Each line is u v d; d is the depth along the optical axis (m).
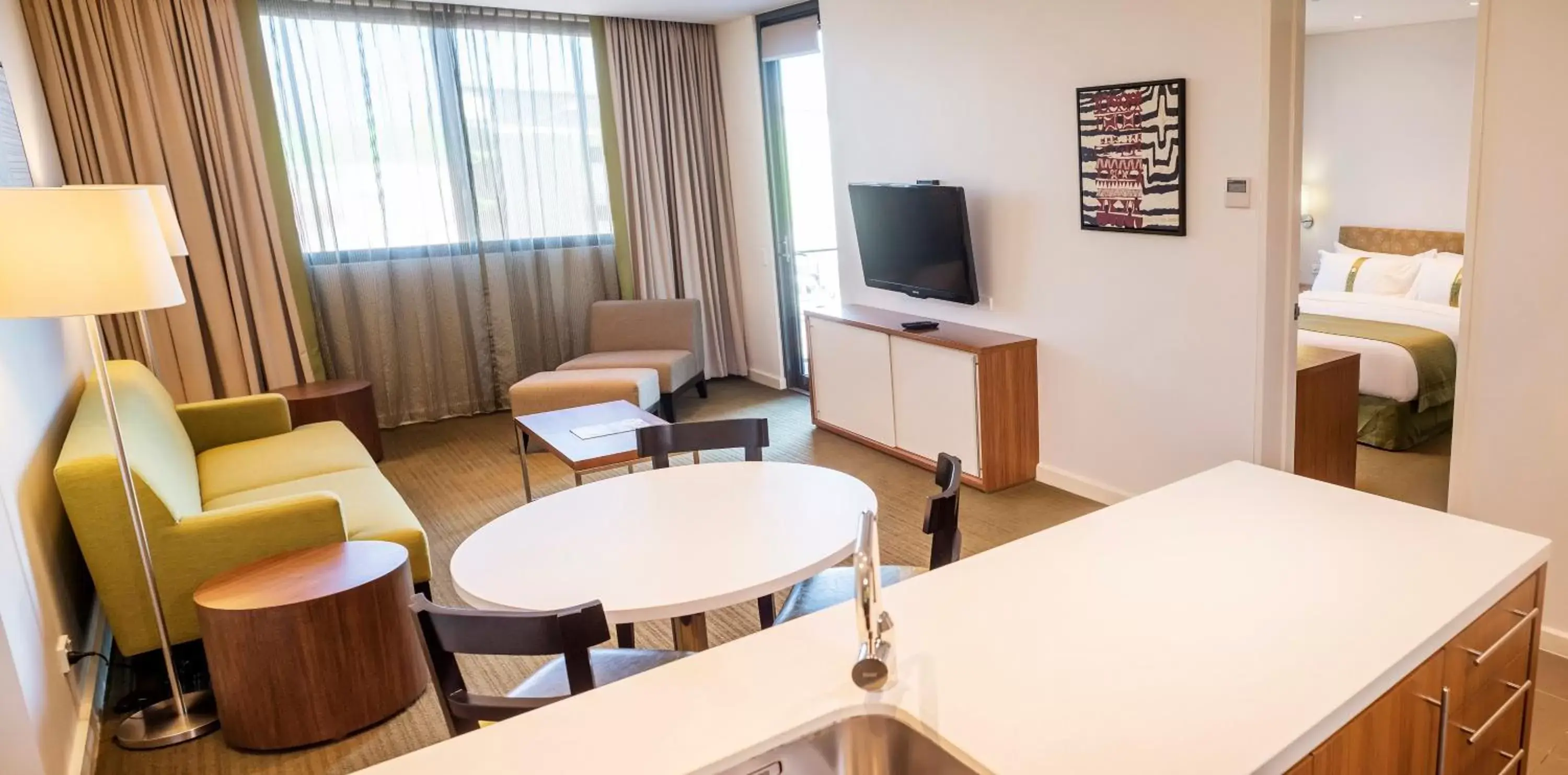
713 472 2.65
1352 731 1.26
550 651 1.61
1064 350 4.23
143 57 4.94
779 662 1.41
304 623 2.61
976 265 4.63
